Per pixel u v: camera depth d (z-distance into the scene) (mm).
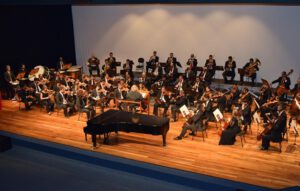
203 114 10367
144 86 13219
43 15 16031
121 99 11797
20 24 15109
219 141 9688
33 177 9430
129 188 8773
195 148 9469
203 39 15102
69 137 10320
